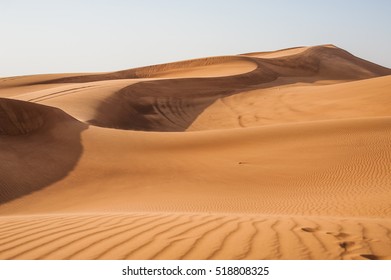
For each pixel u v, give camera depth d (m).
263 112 51.56
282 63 101.88
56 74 100.81
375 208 13.02
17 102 25.52
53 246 5.59
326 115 45.56
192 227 6.63
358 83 56.09
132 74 105.12
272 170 19.89
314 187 17.34
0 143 22.06
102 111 45.56
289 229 6.50
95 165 20.81
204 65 103.12
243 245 5.60
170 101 57.47
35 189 17.83
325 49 122.88
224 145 24.08
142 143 24.28
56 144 23.14
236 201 15.10
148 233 6.21
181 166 20.91
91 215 8.44
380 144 21.77
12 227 6.83
